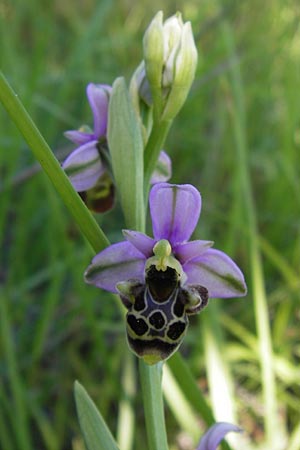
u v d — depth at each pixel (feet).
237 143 0.71
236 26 1.09
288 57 1.07
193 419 0.60
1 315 0.65
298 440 0.63
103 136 0.46
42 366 0.75
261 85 1.03
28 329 0.77
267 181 0.92
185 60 0.40
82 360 0.77
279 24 1.11
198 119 0.96
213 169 0.89
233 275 0.39
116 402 0.73
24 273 0.79
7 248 0.85
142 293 0.38
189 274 0.40
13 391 0.63
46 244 0.81
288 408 0.72
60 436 0.69
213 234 0.85
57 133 0.95
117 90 0.40
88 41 0.96
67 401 0.73
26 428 0.63
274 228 0.85
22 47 1.12
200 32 0.98
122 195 0.41
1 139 0.81
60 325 0.77
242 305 0.78
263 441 0.69
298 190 0.83
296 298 0.76
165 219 0.39
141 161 0.41
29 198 0.79
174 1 1.16
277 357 0.72
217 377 0.60
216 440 0.40
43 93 0.96
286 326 0.77
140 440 0.69
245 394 0.72
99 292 0.77
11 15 1.14
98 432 0.39
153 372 0.40
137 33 1.14
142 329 0.37
